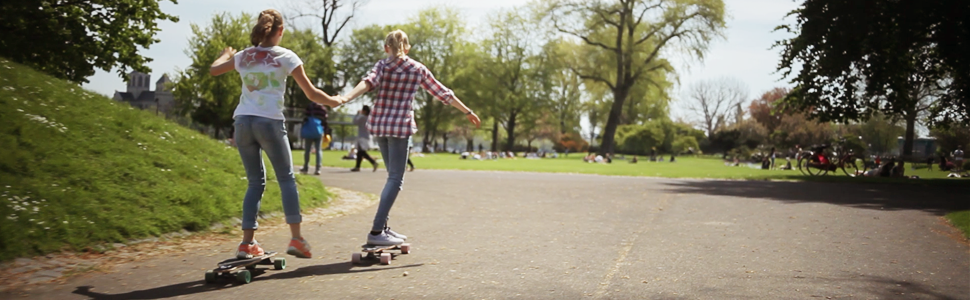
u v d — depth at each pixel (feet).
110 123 29.43
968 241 22.24
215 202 24.31
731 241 21.90
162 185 23.81
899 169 73.31
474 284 14.90
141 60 68.18
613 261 18.01
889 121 162.20
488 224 26.03
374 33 221.66
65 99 30.07
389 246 17.93
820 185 54.08
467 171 70.74
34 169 21.11
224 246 19.84
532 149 274.57
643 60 178.19
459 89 220.43
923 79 75.46
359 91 17.30
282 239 21.52
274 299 13.26
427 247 20.18
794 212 31.40
